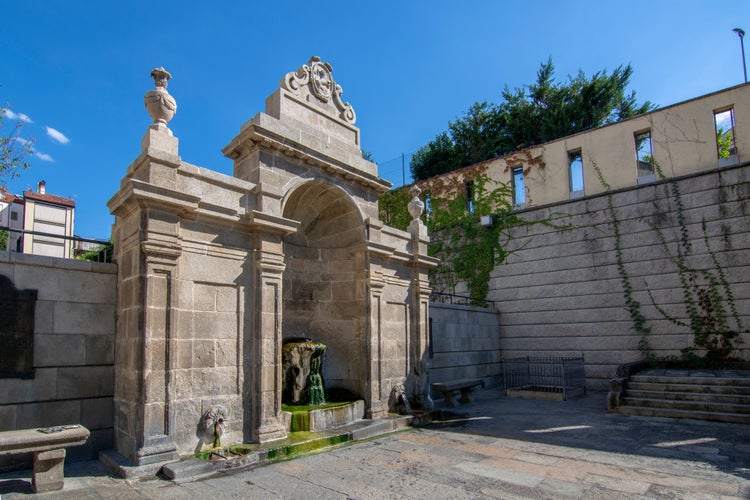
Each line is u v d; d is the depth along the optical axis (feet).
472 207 70.33
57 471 20.24
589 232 58.80
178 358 24.61
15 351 23.07
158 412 23.17
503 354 63.52
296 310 37.09
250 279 28.84
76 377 24.85
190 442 24.63
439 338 51.72
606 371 55.83
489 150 102.42
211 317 26.53
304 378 33.68
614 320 55.88
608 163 59.00
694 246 51.78
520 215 64.64
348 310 37.52
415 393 39.99
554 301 60.44
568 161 62.64
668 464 25.14
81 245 58.75
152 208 24.04
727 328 49.01
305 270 38.09
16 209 96.84
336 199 37.01
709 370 47.73
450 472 23.85
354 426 32.09
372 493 20.80
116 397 25.49
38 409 23.49
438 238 72.13
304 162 33.09
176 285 24.75
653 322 53.36
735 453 27.20
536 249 62.64
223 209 27.25
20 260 23.65
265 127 30.04
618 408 40.55
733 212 49.93
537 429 34.17
